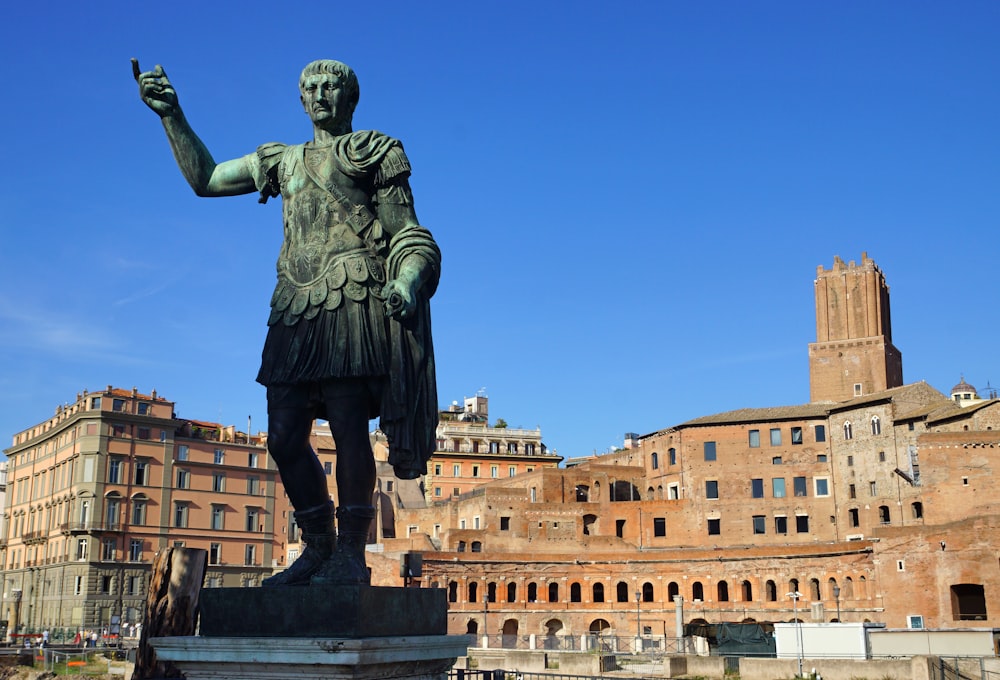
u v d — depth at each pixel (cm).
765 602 9138
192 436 11138
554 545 10312
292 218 625
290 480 618
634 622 9538
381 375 595
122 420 10369
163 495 10506
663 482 10944
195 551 1177
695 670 4953
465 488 13512
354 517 590
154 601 1145
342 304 596
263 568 11081
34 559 10988
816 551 8931
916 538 8019
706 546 10238
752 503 10231
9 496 12069
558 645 7306
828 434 10156
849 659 4494
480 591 9381
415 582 8981
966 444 8600
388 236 621
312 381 596
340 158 620
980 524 7706
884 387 11531
